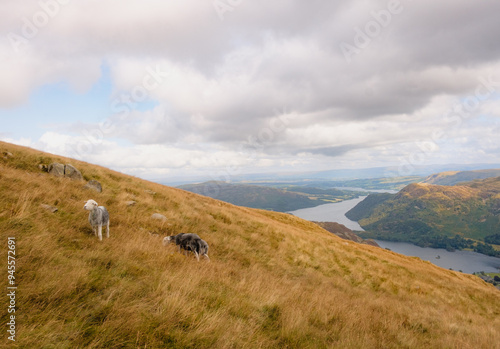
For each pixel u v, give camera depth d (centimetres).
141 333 352
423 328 846
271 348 429
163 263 668
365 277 1759
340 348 481
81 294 405
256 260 1395
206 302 512
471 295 1947
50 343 299
